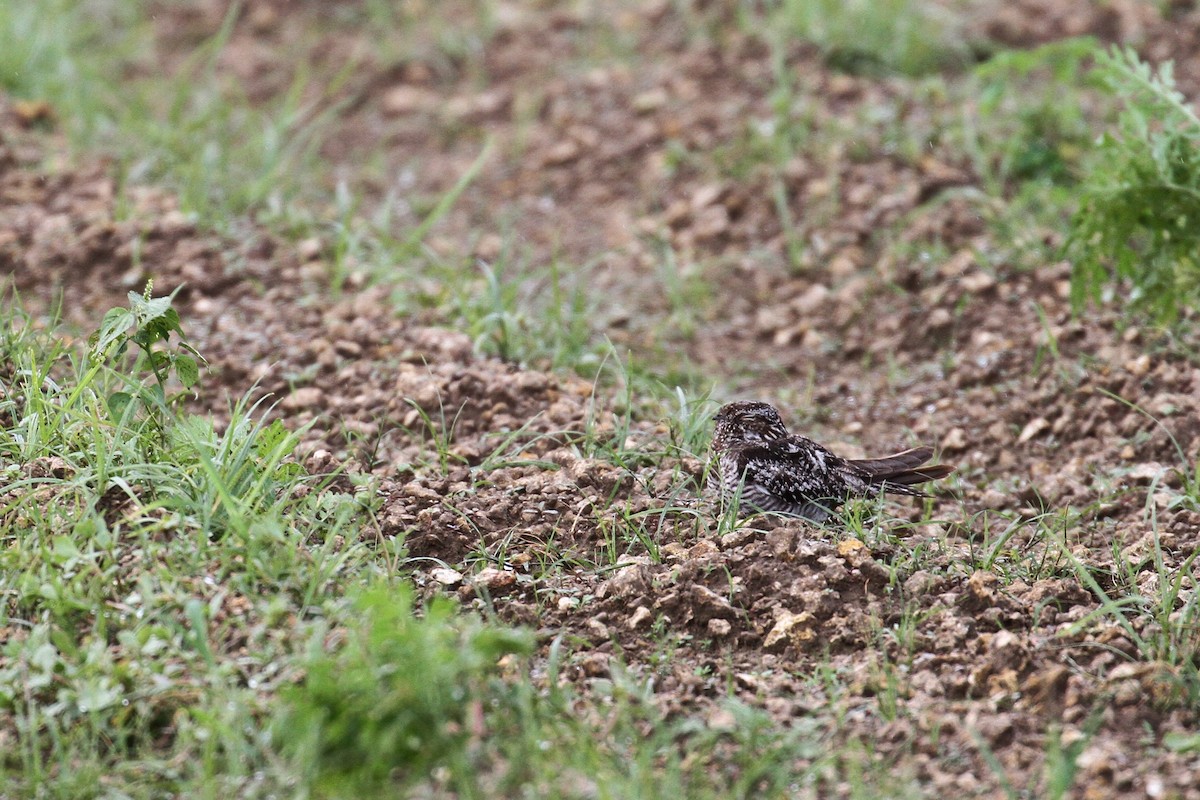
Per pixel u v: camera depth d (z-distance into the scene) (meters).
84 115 17.81
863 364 13.77
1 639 7.99
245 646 7.93
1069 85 16.72
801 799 7.13
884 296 14.52
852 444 12.30
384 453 11.10
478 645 7.20
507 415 11.72
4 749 7.27
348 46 21.02
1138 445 11.76
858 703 7.98
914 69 18.23
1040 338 13.41
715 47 19.03
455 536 9.52
